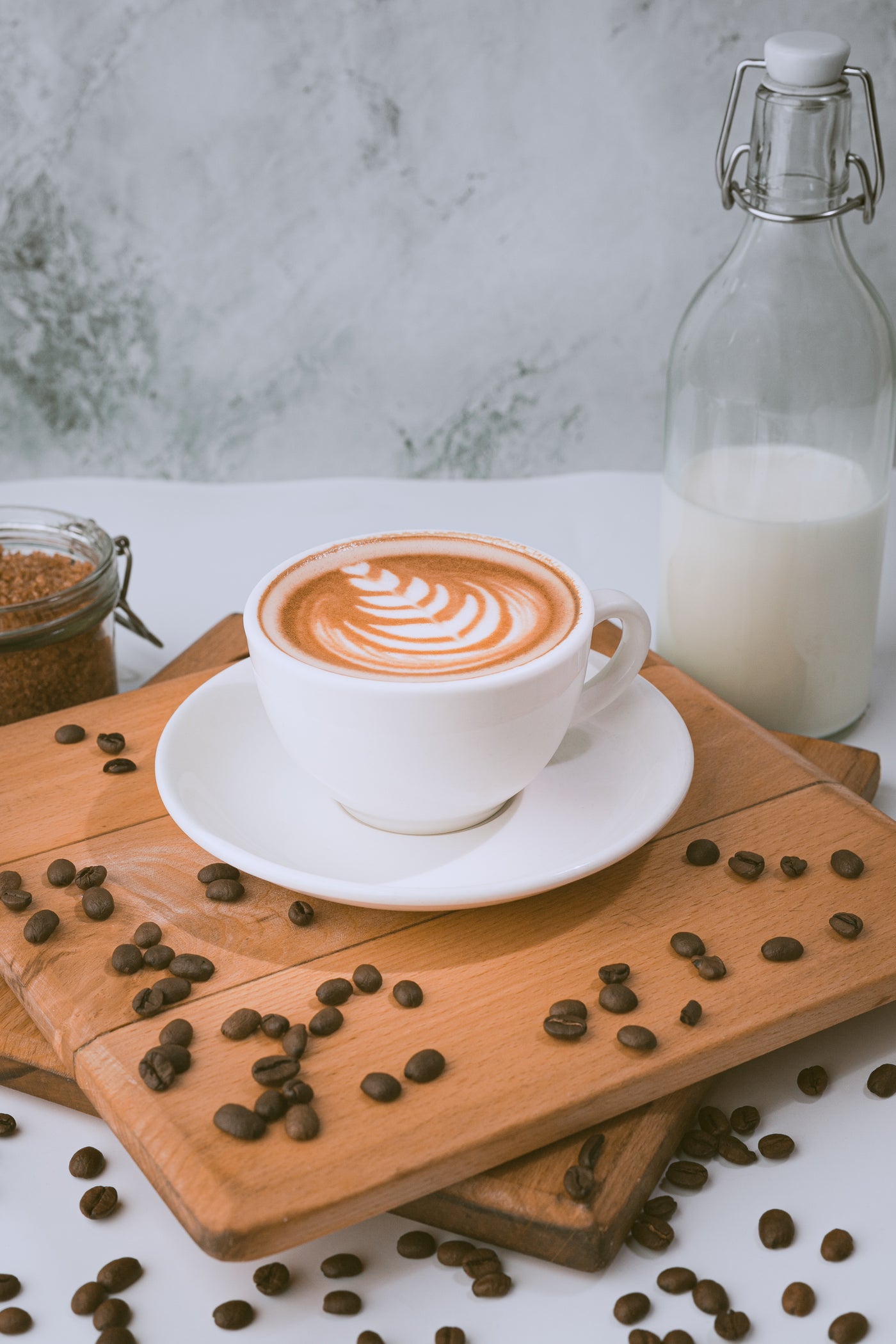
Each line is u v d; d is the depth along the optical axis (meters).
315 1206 0.55
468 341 1.44
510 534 1.38
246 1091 0.60
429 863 0.71
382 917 0.71
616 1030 0.64
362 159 1.34
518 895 0.64
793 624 0.94
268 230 1.38
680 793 0.71
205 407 1.49
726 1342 0.57
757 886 0.73
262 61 1.29
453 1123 0.58
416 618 0.71
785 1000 0.65
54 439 1.52
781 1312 0.58
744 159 1.31
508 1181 0.59
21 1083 0.69
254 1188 0.55
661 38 1.25
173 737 0.76
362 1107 0.59
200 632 1.19
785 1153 0.65
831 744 0.91
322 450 1.52
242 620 1.10
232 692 0.82
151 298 1.43
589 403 1.47
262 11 1.27
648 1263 0.61
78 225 1.39
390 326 1.43
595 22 1.25
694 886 0.73
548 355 1.44
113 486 1.52
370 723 0.65
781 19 1.24
